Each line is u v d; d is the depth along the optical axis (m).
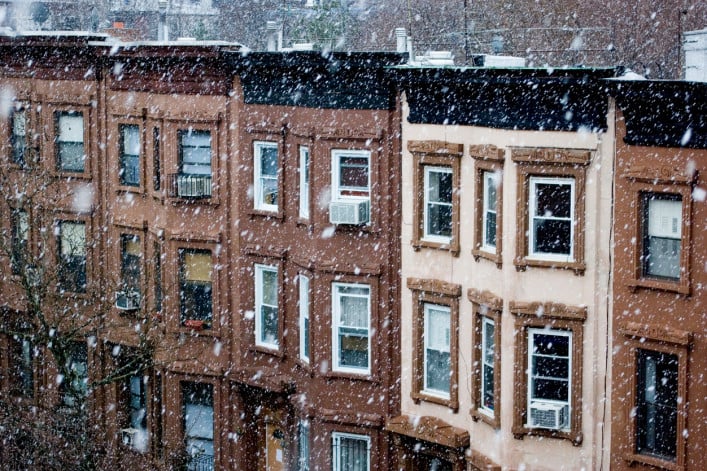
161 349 35.69
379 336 33.50
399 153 32.69
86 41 39.22
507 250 29.89
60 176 39.03
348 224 33.31
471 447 31.89
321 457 34.78
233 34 69.31
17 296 41.44
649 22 50.03
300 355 35.41
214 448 37.66
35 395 41.53
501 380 30.47
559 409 29.42
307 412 34.88
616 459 29.03
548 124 29.02
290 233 35.19
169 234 37.22
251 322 36.47
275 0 68.50
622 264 28.44
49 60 40.03
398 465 33.72
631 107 27.59
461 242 31.62
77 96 39.56
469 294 31.31
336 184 33.81
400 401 33.66
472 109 30.67
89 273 40.06
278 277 35.56
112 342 39.34
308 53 33.06
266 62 34.19
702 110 26.47
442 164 31.78
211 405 38.00
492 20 53.12
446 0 55.38
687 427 27.70
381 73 32.22
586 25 51.06
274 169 35.75
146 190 38.38
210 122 36.28
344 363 34.44
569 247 29.41
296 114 34.47
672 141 27.33
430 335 32.94
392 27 58.00
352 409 34.22
